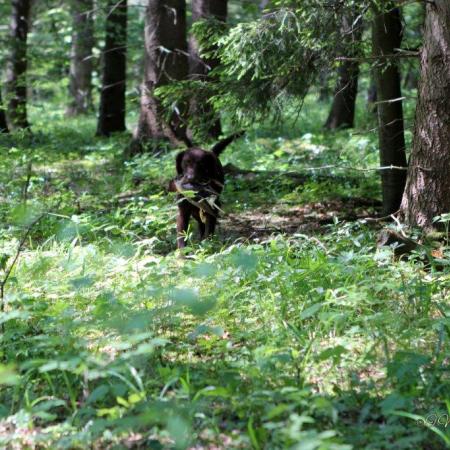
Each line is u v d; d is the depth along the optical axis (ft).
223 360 18.08
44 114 111.55
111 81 77.61
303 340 18.21
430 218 27.02
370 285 21.57
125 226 30.45
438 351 16.63
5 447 14.53
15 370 17.61
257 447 13.38
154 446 14.01
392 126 33.86
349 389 16.33
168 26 54.60
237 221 37.47
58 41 91.20
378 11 32.01
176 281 23.89
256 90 34.60
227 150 57.52
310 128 75.66
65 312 20.27
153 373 17.54
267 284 22.89
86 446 14.20
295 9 31.73
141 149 55.31
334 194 41.57
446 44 26.11
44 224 32.91
